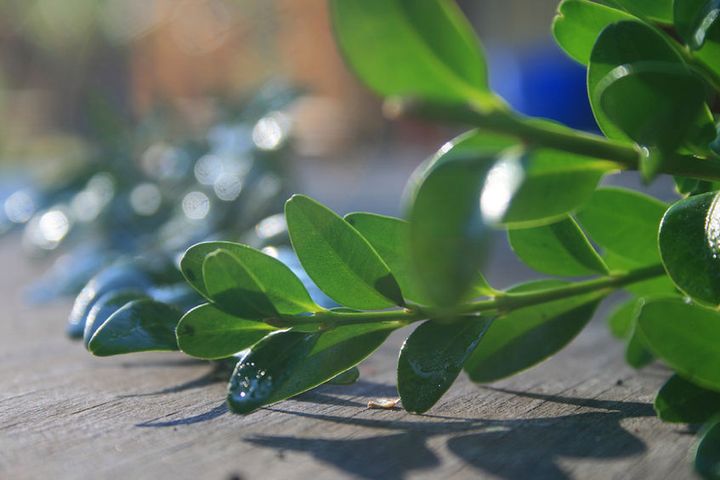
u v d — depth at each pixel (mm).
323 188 796
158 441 185
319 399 208
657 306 177
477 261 139
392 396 210
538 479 167
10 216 419
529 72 792
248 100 444
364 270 185
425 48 149
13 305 347
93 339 194
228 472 170
